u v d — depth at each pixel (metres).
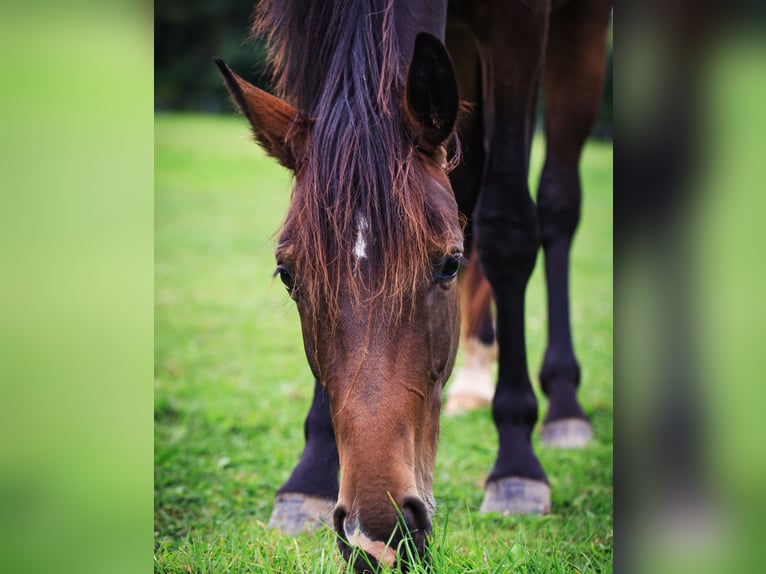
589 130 4.70
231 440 4.45
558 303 4.70
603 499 3.64
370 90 2.36
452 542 2.92
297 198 2.26
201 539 3.08
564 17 4.43
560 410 4.56
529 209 3.56
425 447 2.24
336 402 2.12
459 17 3.48
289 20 2.84
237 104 2.46
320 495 3.34
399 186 2.14
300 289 2.20
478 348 5.12
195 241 9.27
